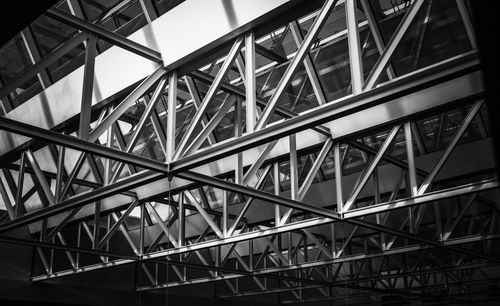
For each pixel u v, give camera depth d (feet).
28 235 67.56
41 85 46.37
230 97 41.04
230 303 90.48
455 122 53.01
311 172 42.16
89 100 30.42
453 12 42.86
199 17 32.04
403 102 39.60
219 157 29.37
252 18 29.27
